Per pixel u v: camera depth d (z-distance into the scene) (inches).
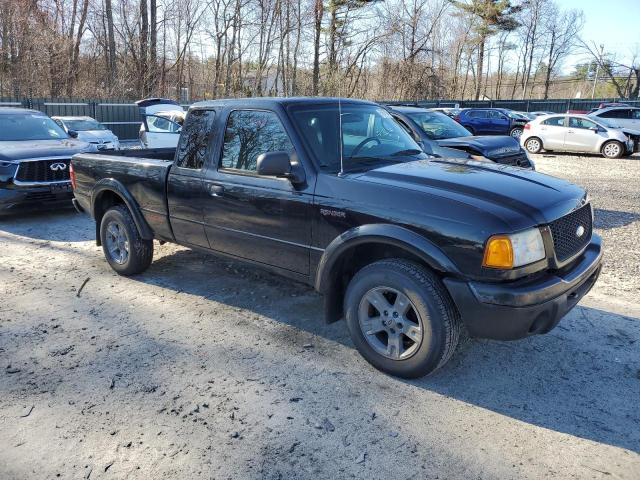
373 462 110.7
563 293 128.1
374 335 144.6
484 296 121.2
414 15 1674.5
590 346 162.1
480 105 1514.5
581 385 140.4
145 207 204.7
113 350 159.2
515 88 2657.5
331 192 145.6
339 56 1514.5
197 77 1606.8
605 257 256.5
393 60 1649.9
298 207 152.2
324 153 155.6
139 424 123.1
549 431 121.0
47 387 138.6
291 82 1448.1
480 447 115.3
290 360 153.4
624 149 713.0
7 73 1117.7
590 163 667.4
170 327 175.5
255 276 223.5
